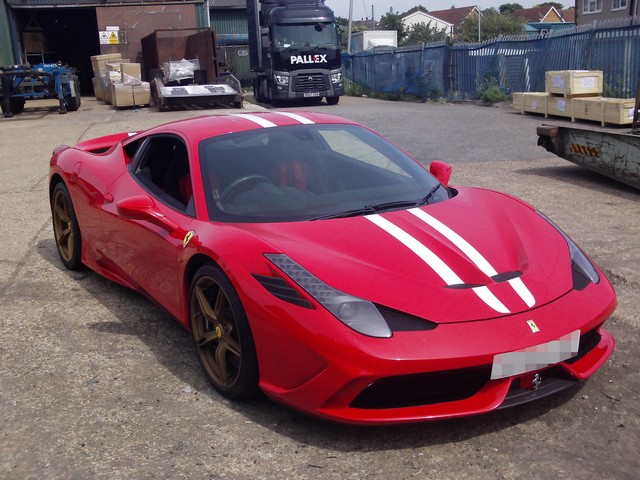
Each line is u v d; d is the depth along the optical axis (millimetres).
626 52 16609
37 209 7250
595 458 2709
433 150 10969
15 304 4516
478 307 2764
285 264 2902
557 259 3213
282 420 3033
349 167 3846
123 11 24547
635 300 4355
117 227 4195
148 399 3246
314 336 2676
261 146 3883
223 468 2693
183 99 18453
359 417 2680
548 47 19609
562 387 2910
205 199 3557
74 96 18734
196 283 3316
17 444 2891
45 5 24578
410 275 2887
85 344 3881
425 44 24812
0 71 17578
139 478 2641
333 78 22266
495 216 3564
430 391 2744
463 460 2709
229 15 36188
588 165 8016
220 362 3199
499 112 18094
